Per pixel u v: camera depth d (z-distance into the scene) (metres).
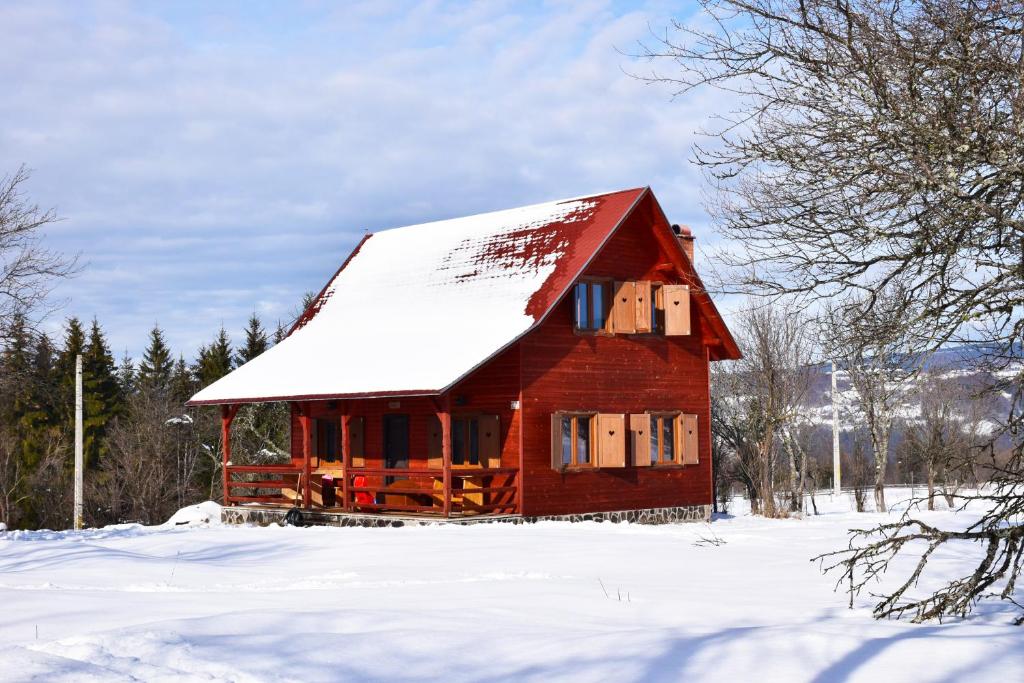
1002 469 10.24
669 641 9.81
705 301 32.28
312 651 9.59
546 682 8.55
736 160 9.85
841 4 8.99
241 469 33.78
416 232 37.84
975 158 8.78
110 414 70.62
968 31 8.67
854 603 12.80
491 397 29.25
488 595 13.59
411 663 9.25
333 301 36.72
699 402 33.31
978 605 12.45
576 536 21.91
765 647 9.46
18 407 64.56
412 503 29.20
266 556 19.72
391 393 27.52
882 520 27.48
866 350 10.05
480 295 31.34
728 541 20.66
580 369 30.03
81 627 11.63
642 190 30.83
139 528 27.62
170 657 9.47
